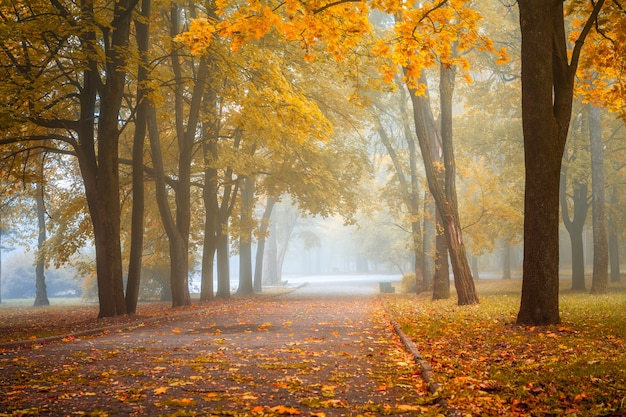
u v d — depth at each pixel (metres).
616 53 15.35
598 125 27.08
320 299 30.92
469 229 29.75
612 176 33.22
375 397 6.31
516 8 30.34
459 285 21.17
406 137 35.16
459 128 35.16
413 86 14.73
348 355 9.44
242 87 19.30
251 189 36.75
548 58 12.48
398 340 11.58
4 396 6.39
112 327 15.06
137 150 21.06
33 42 16.06
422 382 7.02
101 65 20.36
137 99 20.64
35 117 17.19
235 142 30.27
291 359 9.07
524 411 5.36
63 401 6.14
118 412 5.63
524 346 9.41
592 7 14.42
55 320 20.83
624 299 20.22
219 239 30.30
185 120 29.39
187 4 24.52
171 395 6.43
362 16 13.15
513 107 33.38
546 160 12.46
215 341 11.70
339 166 33.97
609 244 38.75
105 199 19.27
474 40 13.78
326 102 29.97
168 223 24.17
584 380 6.44
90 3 17.72
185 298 24.95
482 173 29.45
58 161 30.66
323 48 19.80
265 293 39.78
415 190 35.47
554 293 12.50
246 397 6.18
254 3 12.37
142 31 20.64
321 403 5.87
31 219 40.41
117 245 19.53
